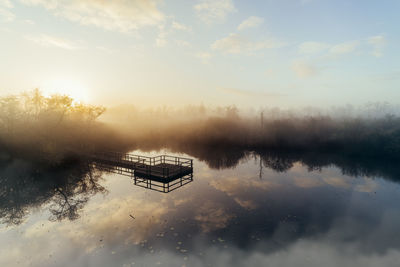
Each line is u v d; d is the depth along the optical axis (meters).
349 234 9.27
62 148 24.92
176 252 7.75
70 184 16.41
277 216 10.93
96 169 21.12
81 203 12.46
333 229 9.67
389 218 10.90
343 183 17.39
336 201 13.21
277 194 14.33
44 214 11.02
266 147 40.56
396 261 7.44
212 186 15.87
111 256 7.46
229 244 8.32
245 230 9.42
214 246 8.17
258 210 11.61
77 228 9.42
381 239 8.88
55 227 9.54
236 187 15.73
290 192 14.80
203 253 7.71
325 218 10.82
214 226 9.71
